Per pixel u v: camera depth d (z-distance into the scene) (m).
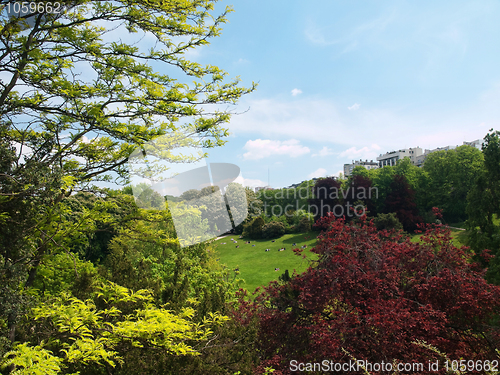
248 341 5.46
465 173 41.09
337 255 7.32
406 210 35.81
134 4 4.20
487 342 6.07
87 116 4.37
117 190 5.43
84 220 5.11
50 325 4.09
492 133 17.53
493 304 6.45
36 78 4.04
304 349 6.79
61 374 3.68
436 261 7.45
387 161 107.31
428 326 5.57
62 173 3.95
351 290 6.84
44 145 4.24
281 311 7.48
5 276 3.47
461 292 6.51
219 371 4.38
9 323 3.61
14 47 3.79
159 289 6.57
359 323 6.01
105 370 4.39
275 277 21.97
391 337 5.73
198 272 11.79
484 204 17.12
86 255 17.22
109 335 3.82
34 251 4.16
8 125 3.90
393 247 8.03
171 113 4.88
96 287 5.17
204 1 4.50
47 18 3.83
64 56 4.16
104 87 4.49
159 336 3.91
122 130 4.45
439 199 40.84
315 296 6.80
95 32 4.58
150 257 11.82
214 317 5.26
